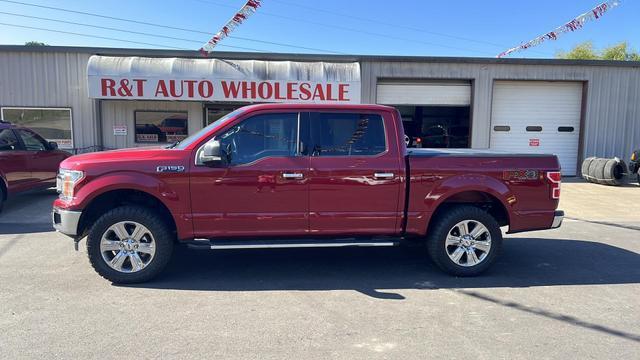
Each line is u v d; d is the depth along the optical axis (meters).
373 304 4.39
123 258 4.85
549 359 3.32
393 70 14.99
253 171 4.92
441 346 3.51
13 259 5.75
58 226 4.92
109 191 4.91
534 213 5.34
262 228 5.02
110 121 14.41
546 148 15.86
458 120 15.67
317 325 3.88
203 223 4.93
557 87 15.66
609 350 3.48
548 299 4.57
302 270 5.48
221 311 4.17
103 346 3.45
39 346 3.44
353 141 5.15
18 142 9.05
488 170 5.23
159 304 4.33
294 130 5.09
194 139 5.09
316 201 5.03
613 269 5.64
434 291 4.79
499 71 15.18
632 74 15.48
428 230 5.30
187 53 14.30
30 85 13.91
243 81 13.58
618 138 15.68
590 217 9.24
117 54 14.03
